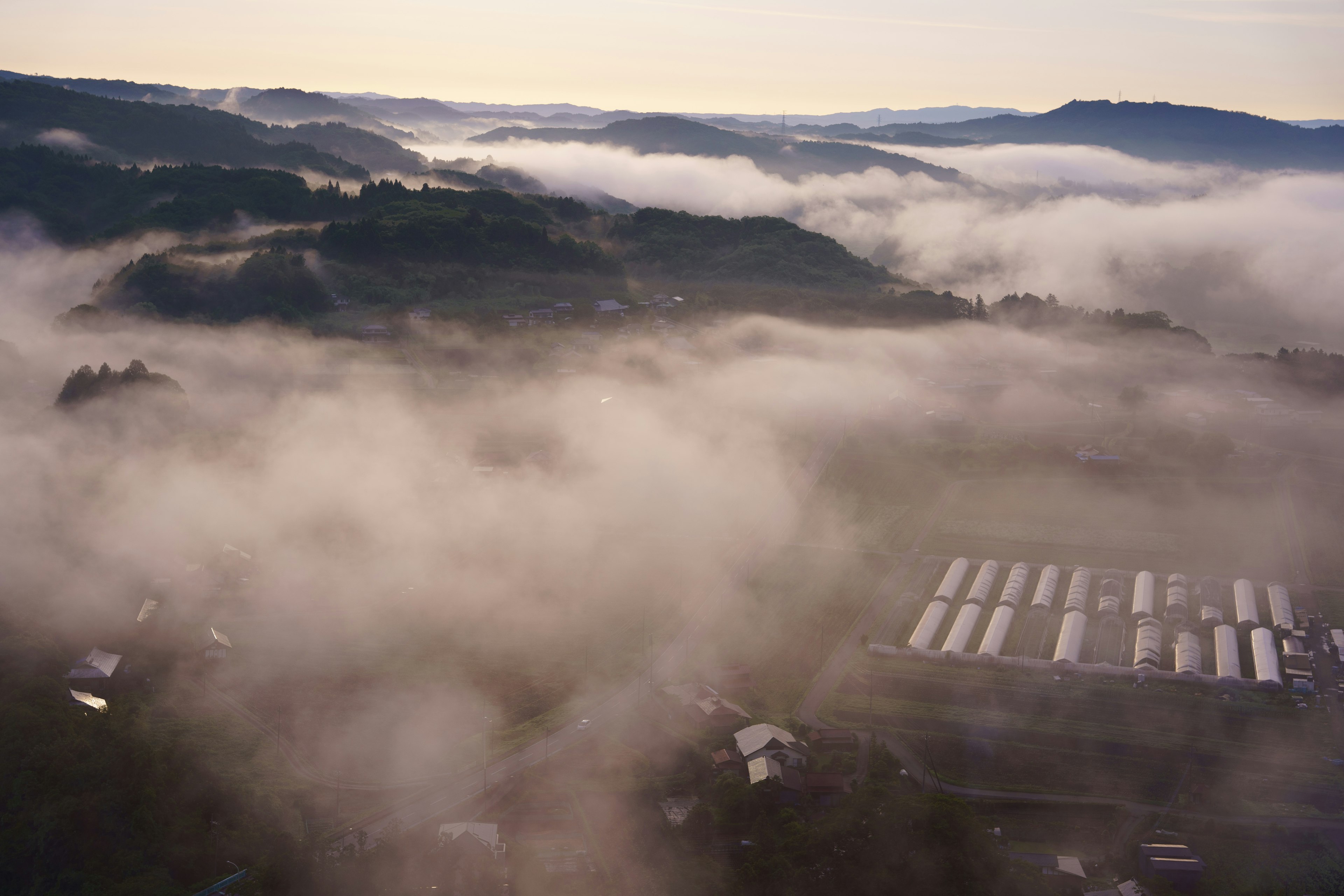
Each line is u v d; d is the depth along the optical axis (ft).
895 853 325.42
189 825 329.93
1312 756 389.39
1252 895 316.81
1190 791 368.27
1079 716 417.49
